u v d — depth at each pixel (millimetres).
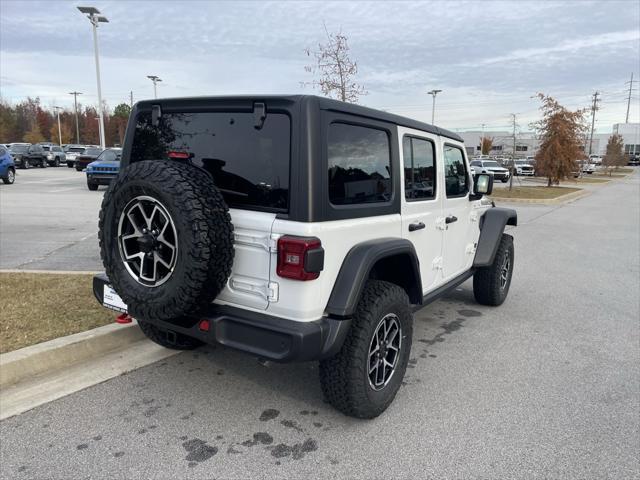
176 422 3213
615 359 4461
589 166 56500
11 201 15227
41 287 5422
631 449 3043
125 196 2861
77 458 2809
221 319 2867
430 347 4691
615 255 9789
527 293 6766
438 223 4273
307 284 2732
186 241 2637
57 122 90688
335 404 3180
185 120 3229
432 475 2752
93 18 27734
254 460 2844
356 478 2713
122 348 4293
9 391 3492
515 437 3146
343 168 2994
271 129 2848
